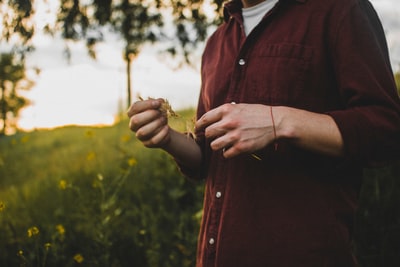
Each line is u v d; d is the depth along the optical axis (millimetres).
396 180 2221
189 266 2018
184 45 1999
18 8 1685
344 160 897
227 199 1031
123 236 2244
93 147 4824
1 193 3883
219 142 878
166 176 2869
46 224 2543
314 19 988
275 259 974
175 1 1866
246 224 1000
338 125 884
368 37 948
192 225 2344
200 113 1269
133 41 2016
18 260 2029
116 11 1962
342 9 964
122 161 2977
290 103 985
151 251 2080
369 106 908
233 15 1130
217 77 1127
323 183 979
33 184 3895
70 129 9586
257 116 882
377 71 934
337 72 958
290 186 978
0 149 5938
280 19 1028
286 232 969
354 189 1019
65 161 5074
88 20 1915
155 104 1073
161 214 2475
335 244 964
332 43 963
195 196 2549
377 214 2006
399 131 895
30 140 9047
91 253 2020
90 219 2293
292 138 883
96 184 2207
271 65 1005
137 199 2744
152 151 3656
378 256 1816
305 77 980
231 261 1009
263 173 998
